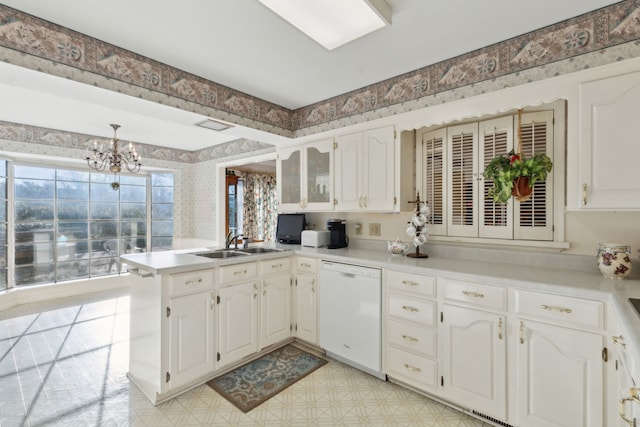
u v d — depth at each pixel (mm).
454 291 1890
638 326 1047
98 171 4531
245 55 2145
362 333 2324
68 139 3982
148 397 2057
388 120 2484
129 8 1641
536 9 1676
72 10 1655
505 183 1910
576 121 1702
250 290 2473
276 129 3082
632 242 1797
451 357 1906
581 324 1479
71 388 2156
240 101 2762
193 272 2100
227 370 2402
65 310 3729
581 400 1479
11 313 3615
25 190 4078
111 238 4867
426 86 2316
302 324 2770
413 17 1739
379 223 2918
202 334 2152
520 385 1658
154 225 5285
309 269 2721
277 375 2342
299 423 1829
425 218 2420
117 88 2014
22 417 1854
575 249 1973
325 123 2973
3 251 3873
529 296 1630
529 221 2146
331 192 2854
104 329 3168
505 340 1707
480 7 1658
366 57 2182
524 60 1903
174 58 2180
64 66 1805
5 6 1616
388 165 2486
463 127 2467
